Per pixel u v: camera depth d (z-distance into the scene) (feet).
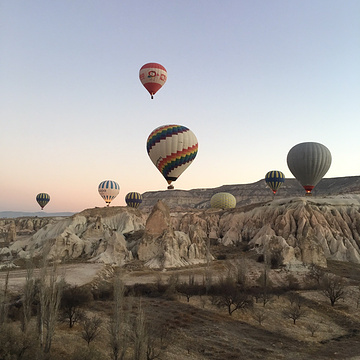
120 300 86.94
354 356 107.34
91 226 319.47
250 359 102.37
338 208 333.21
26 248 299.79
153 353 86.58
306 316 146.92
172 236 259.80
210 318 138.92
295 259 243.40
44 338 99.14
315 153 334.03
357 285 192.44
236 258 267.59
